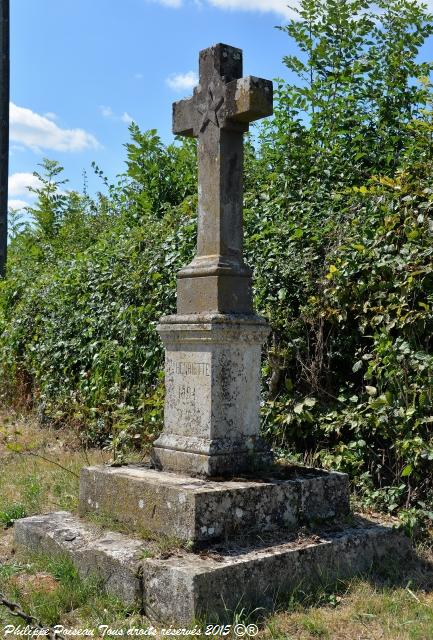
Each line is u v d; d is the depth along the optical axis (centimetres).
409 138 788
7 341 1208
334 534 498
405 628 417
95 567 470
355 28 897
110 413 895
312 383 661
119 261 929
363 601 450
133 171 1160
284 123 855
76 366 1023
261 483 495
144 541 479
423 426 585
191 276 539
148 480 499
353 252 636
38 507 625
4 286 1291
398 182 621
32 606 443
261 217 766
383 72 867
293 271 685
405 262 594
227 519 469
